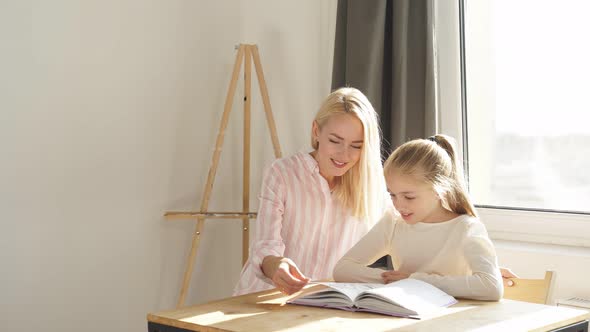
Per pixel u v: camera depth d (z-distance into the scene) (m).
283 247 1.85
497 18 2.65
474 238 1.66
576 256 2.28
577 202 2.51
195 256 2.61
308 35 2.98
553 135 2.55
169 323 1.40
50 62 2.32
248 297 1.62
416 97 2.56
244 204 2.69
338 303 1.49
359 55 2.58
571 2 2.49
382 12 2.57
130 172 2.53
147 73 2.57
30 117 2.28
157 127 2.60
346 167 1.87
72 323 2.40
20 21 2.25
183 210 2.70
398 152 1.76
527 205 2.62
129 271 2.54
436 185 1.70
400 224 1.84
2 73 2.22
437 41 2.71
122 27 2.49
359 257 1.85
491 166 2.69
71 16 2.37
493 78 2.67
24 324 2.29
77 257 2.40
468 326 1.32
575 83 2.50
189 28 2.69
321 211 1.94
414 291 1.51
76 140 2.38
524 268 2.39
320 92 3.01
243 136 2.86
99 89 2.44
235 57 2.83
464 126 2.72
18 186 2.26
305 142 2.98
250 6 2.85
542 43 2.56
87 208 2.42
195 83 2.72
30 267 2.29
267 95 2.71
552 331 1.36
